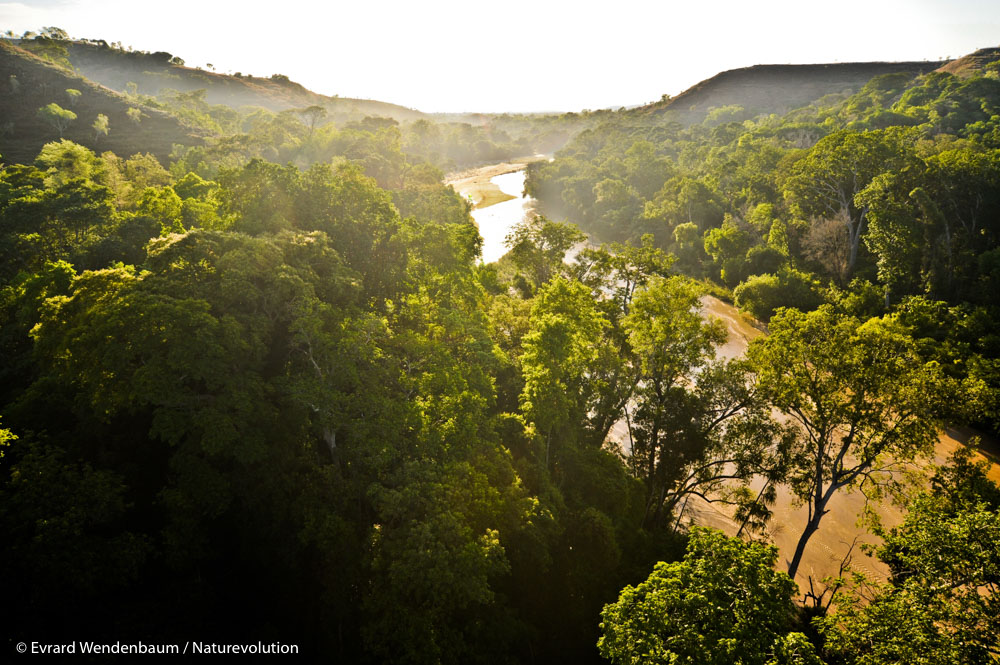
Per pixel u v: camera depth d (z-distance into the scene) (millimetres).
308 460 25000
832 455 34531
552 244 53000
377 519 24641
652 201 112000
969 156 63531
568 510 27906
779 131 132750
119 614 20453
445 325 31312
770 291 68375
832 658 22172
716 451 31281
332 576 21750
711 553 16188
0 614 18438
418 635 19250
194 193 68000
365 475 24719
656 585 15891
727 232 80812
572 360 30109
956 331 50250
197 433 22547
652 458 33406
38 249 47219
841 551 33750
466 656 20562
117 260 44406
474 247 46406
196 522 22234
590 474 30016
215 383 22219
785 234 75750
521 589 24891
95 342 21984
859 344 26281
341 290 28438
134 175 86438
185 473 22266
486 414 31453
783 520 36438
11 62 133625
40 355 24203
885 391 25391
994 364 44156
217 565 23844
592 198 125875
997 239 60656
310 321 23906
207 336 21516
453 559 20312
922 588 16203
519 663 21984
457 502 22562
